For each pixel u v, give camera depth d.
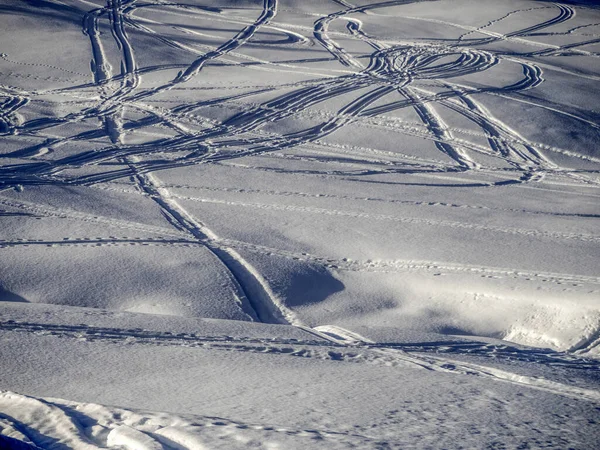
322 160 20.67
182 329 7.95
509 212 15.81
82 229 13.06
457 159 21.62
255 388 5.30
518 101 26.62
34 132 21.94
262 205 15.50
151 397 4.98
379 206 15.80
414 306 10.59
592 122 25.17
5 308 8.53
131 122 23.58
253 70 30.38
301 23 39.47
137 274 11.02
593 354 8.96
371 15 41.81
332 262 12.11
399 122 24.45
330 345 7.71
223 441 3.65
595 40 36.81
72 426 3.94
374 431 4.05
